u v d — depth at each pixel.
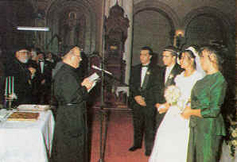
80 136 3.15
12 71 4.73
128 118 5.90
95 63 7.36
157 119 3.74
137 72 4.09
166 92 3.24
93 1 10.60
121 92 6.80
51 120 3.44
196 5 10.67
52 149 3.15
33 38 9.85
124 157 3.87
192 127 2.89
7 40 8.53
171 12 10.62
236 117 2.93
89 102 6.78
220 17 10.56
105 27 7.20
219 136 2.76
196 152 2.84
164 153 3.11
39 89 5.94
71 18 10.60
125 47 7.53
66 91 3.05
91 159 3.77
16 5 9.15
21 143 2.75
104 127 5.26
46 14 10.20
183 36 10.68
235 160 2.79
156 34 10.68
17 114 3.12
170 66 3.65
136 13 10.56
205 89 2.71
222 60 2.79
